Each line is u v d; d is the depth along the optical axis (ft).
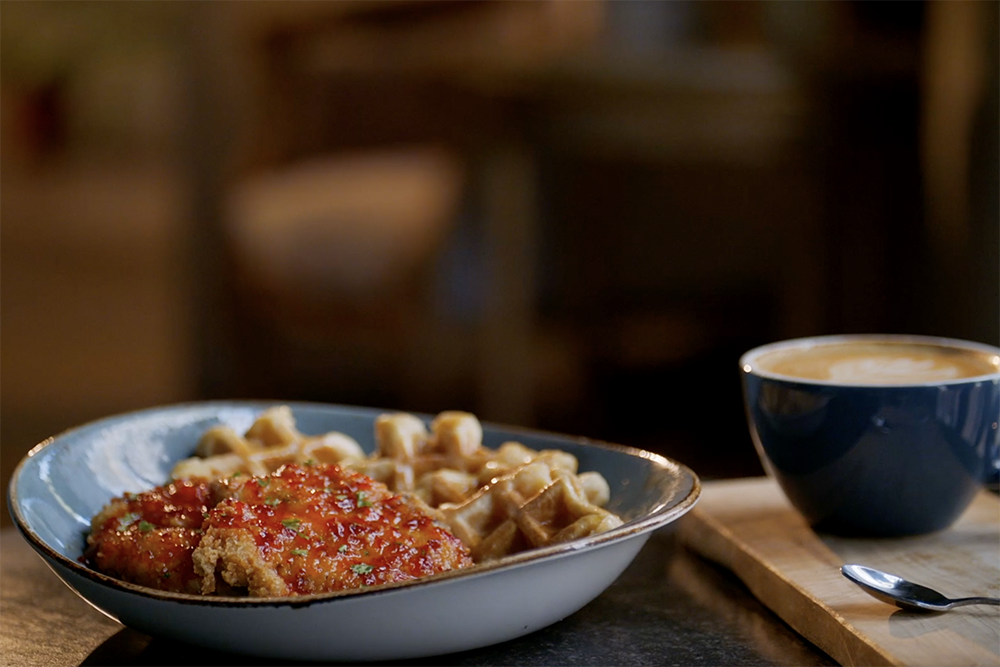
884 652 2.05
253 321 9.64
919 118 9.13
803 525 2.84
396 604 1.95
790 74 9.01
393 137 9.73
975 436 2.58
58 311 13.05
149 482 2.88
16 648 2.35
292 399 9.96
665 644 2.32
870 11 9.12
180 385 10.33
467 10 9.11
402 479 2.81
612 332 10.73
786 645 2.32
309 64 9.70
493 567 1.96
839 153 9.53
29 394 11.04
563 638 2.35
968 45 7.88
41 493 2.49
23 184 14.35
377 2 9.30
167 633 2.08
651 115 9.05
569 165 10.09
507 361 9.71
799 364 2.90
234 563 2.09
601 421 10.46
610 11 8.94
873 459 2.59
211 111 9.55
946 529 2.78
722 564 2.77
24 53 13.98
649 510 2.50
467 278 9.52
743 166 10.09
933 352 2.95
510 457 2.85
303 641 2.00
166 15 13.50
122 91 14.17
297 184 9.41
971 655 2.03
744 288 10.62
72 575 2.11
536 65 8.72
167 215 13.80
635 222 10.42
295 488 2.32
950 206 8.19
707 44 9.09
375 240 8.96
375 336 9.71
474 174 9.38
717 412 10.41
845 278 10.00
